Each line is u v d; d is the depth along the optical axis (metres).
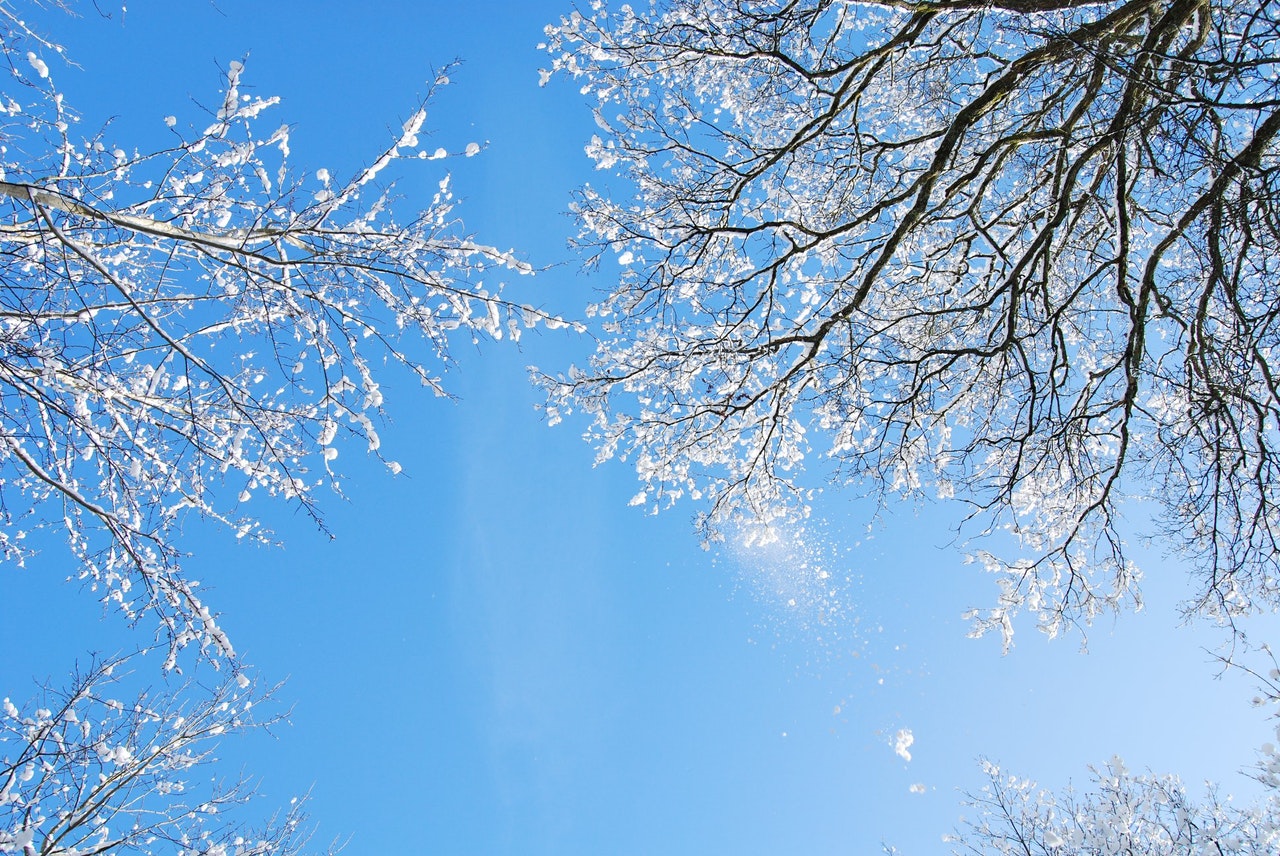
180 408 3.90
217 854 6.04
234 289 3.86
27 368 3.31
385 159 4.09
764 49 7.42
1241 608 6.35
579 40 7.89
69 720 5.16
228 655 4.04
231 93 3.78
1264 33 3.93
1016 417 7.11
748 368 8.19
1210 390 5.66
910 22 6.75
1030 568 7.77
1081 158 6.16
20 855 5.15
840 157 8.05
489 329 4.26
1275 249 4.68
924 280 8.71
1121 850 8.73
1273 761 6.79
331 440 4.09
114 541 3.90
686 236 7.98
